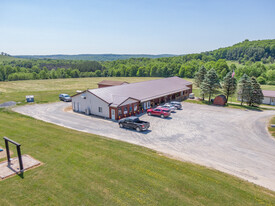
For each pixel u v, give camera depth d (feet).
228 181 46.24
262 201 38.88
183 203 37.37
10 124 86.89
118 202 37.37
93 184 42.60
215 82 161.68
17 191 39.99
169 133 85.35
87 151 59.16
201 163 57.93
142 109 125.29
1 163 51.08
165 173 47.80
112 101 111.14
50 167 49.29
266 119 112.57
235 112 128.88
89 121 102.73
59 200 37.58
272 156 64.44
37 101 156.15
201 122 103.71
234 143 75.46
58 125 93.81
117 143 68.80
